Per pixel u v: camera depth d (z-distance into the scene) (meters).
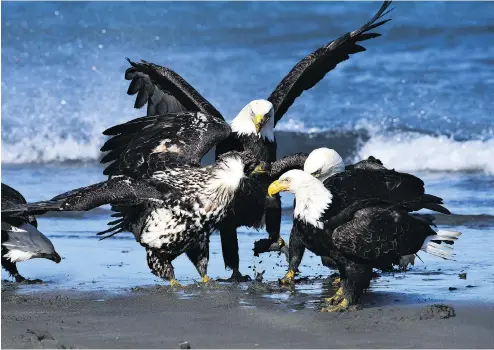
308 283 13.52
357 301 11.82
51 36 32.28
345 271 11.91
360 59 28.84
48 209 12.30
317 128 24.80
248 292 12.90
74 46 31.69
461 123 24.45
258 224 14.08
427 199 12.49
